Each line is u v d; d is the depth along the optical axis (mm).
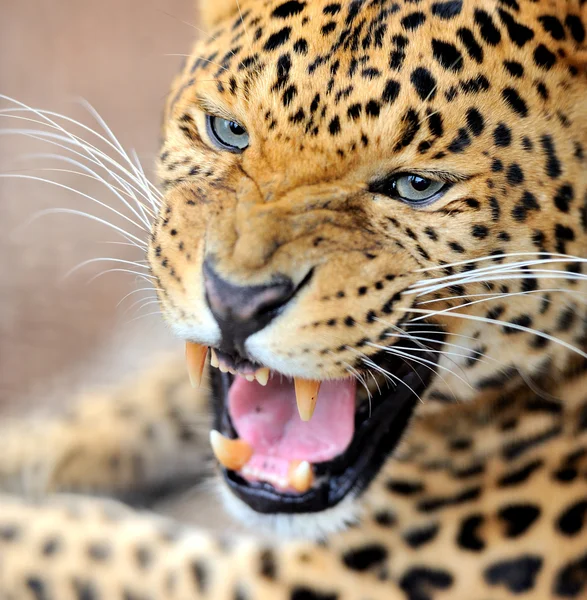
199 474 11164
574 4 6953
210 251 6473
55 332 12969
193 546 8797
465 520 7730
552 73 6691
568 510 7418
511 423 7855
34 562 9000
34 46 18719
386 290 6715
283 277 6418
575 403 7629
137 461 10773
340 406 7441
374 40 6480
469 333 7137
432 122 6430
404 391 7457
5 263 13938
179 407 10680
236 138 7094
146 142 16234
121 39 18969
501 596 7441
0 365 12477
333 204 6625
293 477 6953
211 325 6617
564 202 6773
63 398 11898
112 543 8969
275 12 6973
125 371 12281
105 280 13773
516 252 6781
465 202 6652
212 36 7629
